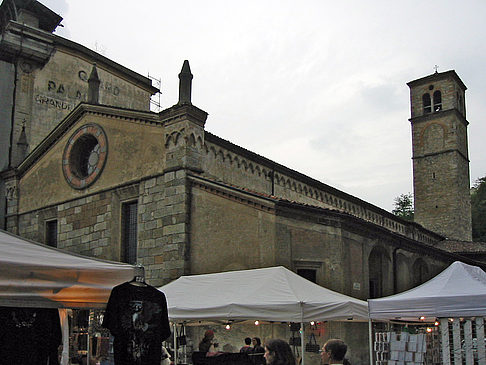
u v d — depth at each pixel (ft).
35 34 95.55
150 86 115.03
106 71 106.83
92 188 72.49
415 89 162.09
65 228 75.51
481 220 199.00
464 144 160.04
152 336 24.41
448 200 150.10
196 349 56.49
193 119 62.64
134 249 66.49
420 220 153.28
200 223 59.72
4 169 89.56
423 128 158.30
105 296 26.35
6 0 101.86
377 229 67.36
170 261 60.13
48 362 29.12
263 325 53.78
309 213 58.13
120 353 23.76
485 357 35.55
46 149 81.97
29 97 94.53
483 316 34.91
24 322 27.12
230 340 55.26
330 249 58.80
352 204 97.09
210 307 39.65
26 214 83.61
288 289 39.50
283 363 23.50
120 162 69.15
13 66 94.53
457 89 159.53
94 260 26.91
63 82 99.40
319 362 53.06
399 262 75.51
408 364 37.58
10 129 92.02
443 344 36.88
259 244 55.11
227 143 68.44
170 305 42.60
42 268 23.27
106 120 72.23
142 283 25.13
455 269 39.52
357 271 62.03
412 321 51.85
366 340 60.44
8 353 26.35
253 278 42.68
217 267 57.21
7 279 22.22
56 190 78.74
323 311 37.52
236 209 57.52
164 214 62.03
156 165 64.44
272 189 77.30
